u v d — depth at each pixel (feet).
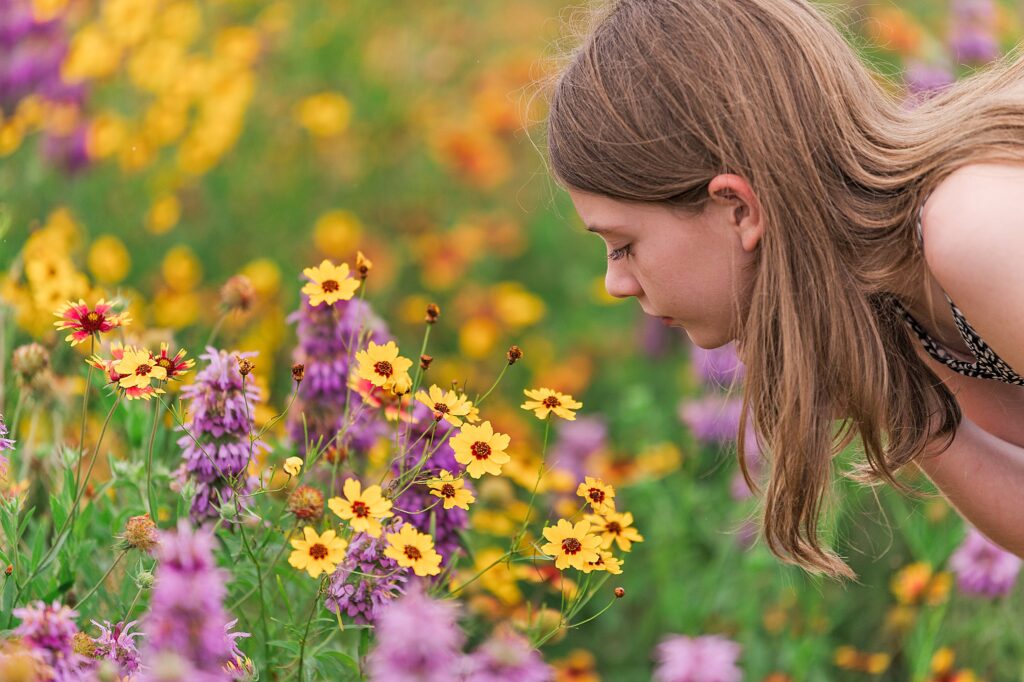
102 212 17.79
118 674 6.48
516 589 11.16
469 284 20.17
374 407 9.22
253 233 19.19
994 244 6.39
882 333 7.76
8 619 7.27
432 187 21.52
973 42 19.06
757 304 7.37
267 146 20.36
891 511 14.97
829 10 8.86
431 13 23.13
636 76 7.29
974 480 8.51
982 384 8.41
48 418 11.20
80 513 8.54
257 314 16.06
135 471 8.89
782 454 7.48
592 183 7.41
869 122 7.44
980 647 13.50
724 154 7.11
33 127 16.07
